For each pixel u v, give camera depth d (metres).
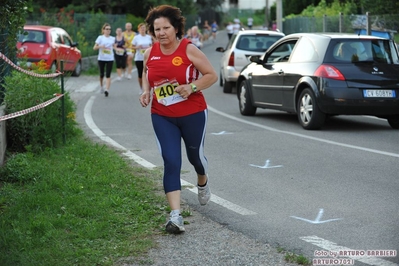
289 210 7.66
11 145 10.81
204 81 6.75
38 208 7.38
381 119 16.06
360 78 13.66
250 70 16.53
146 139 12.91
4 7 10.02
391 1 24.91
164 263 5.90
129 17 52.28
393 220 7.22
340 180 9.20
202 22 81.19
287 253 6.08
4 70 11.50
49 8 51.12
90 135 13.38
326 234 6.73
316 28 31.62
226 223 7.14
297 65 14.62
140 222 7.07
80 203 7.62
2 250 6.01
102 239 6.51
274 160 10.73
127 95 22.23
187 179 9.38
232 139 12.95
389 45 14.28
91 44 37.75
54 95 11.26
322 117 13.93
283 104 15.10
